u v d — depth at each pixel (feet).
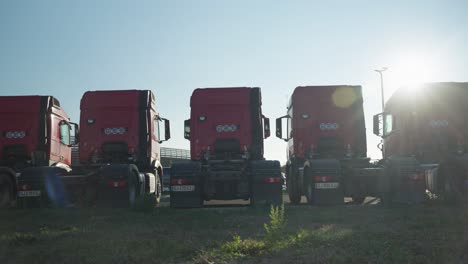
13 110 64.59
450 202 51.72
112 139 65.10
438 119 58.54
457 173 51.52
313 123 63.82
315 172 55.31
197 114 59.67
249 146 59.31
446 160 52.90
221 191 54.85
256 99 59.93
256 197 53.88
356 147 63.72
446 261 20.88
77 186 54.90
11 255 24.72
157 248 25.13
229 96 59.82
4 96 64.90
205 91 60.08
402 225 33.81
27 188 54.75
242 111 59.67
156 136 71.15
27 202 54.60
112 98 65.67
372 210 46.57
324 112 63.93
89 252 24.70
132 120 65.41
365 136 63.82
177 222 38.63
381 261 21.06
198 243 27.09
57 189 54.85
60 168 57.00
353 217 40.01
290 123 67.72
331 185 54.95
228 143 59.26
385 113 66.33
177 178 53.93
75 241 28.58
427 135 58.44
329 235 27.96
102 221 40.47
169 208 54.03
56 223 39.50
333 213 43.68
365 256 22.26
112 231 33.50
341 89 64.28
